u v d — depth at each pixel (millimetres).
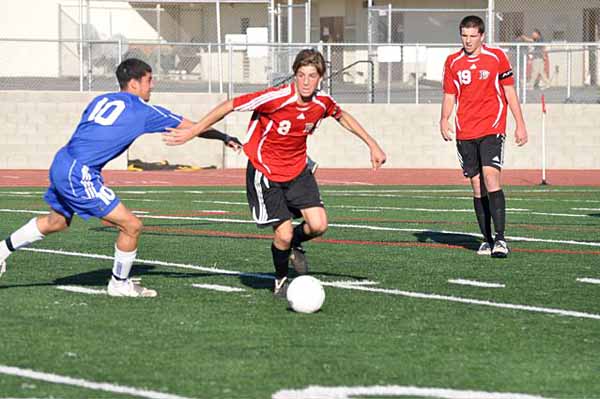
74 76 71688
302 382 13797
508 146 62250
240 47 68312
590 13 81062
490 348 15836
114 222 19266
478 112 25875
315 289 18266
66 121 61906
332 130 62844
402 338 16406
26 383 13617
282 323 17438
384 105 62812
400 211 37625
